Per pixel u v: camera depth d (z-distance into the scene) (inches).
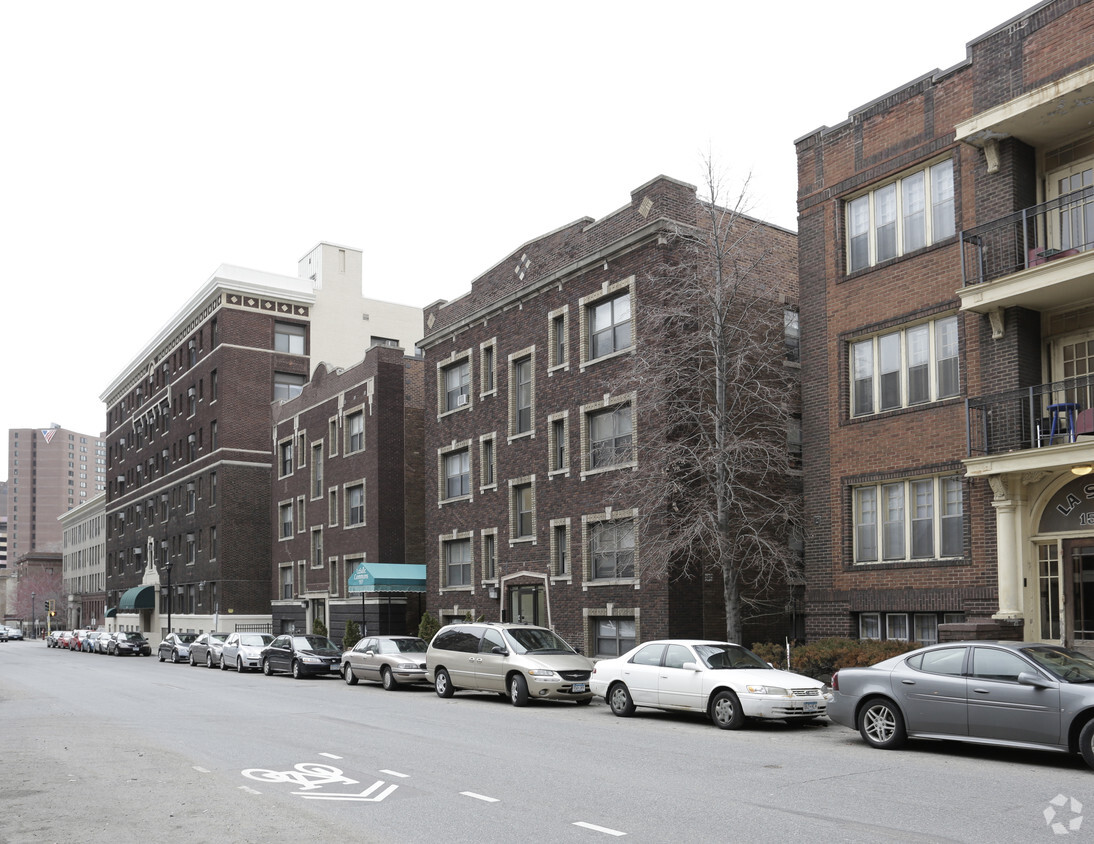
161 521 2652.6
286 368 2267.5
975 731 484.7
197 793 414.9
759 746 549.6
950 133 798.5
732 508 986.7
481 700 900.6
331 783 435.2
